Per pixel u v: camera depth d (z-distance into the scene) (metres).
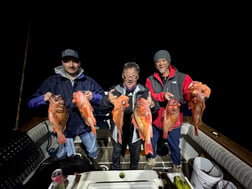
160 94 1.94
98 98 1.94
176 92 2.00
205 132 2.39
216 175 1.81
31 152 2.08
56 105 1.58
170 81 2.01
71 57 1.78
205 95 1.57
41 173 2.09
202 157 2.05
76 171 2.11
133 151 2.03
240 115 5.75
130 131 1.98
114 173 1.61
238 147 1.92
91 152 2.29
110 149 2.83
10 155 1.75
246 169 1.52
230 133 4.79
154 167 2.42
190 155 2.62
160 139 2.88
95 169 2.34
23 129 2.25
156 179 1.55
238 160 1.67
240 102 6.67
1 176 1.55
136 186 1.50
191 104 1.66
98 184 1.51
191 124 2.79
